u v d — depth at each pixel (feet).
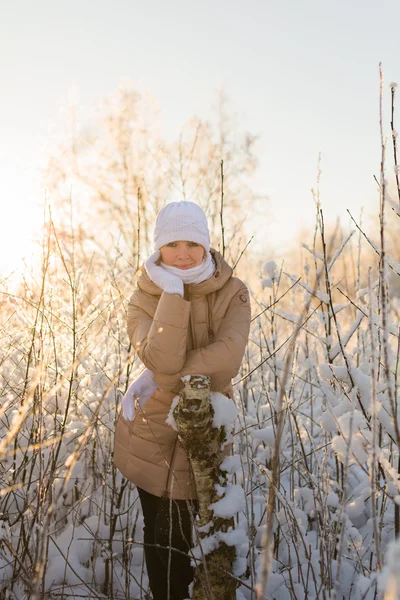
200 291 6.25
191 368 5.89
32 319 8.66
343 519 4.18
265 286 8.99
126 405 6.08
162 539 6.05
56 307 9.04
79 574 7.36
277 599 6.57
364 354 7.68
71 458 4.00
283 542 7.38
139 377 6.31
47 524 4.07
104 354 9.64
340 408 5.46
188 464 6.07
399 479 4.62
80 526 8.07
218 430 5.41
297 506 7.65
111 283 9.13
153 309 6.43
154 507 6.38
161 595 6.24
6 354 8.80
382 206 4.35
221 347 6.00
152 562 6.29
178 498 6.03
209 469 5.39
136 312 6.51
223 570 5.35
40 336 6.96
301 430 8.46
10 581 6.56
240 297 6.51
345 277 9.56
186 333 5.82
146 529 6.50
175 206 6.20
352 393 5.30
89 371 9.16
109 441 8.61
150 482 6.23
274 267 9.02
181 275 6.10
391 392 4.06
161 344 5.76
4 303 8.75
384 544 6.54
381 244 4.32
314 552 6.91
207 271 6.20
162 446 6.23
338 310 7.25
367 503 7.25
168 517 6.06
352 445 4.79
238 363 6.15
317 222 6.95
